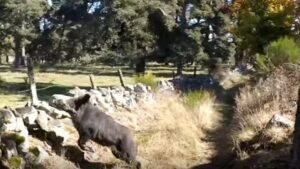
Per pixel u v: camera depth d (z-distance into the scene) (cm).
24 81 2734
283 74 1240
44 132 849
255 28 2188
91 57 3341
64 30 3625
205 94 1554
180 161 960
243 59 3672
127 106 1227
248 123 1046
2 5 4219
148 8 3278
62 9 3597
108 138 842
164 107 1279
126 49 3294
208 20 3809
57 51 3700
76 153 860
